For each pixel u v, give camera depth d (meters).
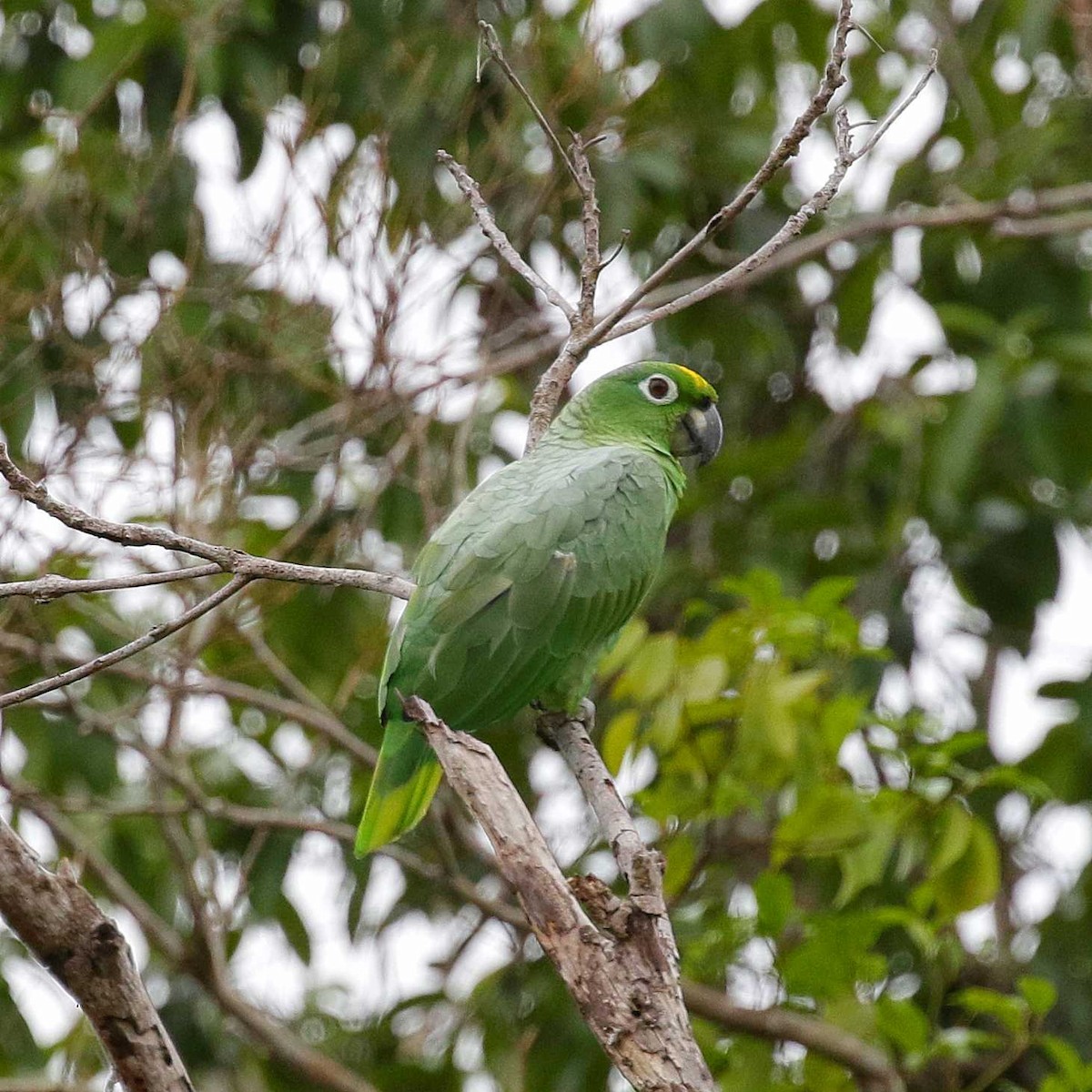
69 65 12.12
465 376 11.27
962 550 13.01
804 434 13.67
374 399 10.88
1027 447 12.12
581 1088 11.66
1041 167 14.34
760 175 6.95
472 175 11.40
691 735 9.90
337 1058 12.98
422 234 10.53
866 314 13.68
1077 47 13.68
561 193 11.62
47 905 5.54
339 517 12.21
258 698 11.33
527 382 13.45
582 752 7.65
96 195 11.27
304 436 12.12
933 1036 10.27
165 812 11.27
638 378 9.61
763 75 13.91
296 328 10.84
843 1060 10.11
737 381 14.13
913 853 9.70
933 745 9.93
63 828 11.48
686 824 10.04
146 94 11.91
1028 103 14.55
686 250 7.19
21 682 12.45
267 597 11.08
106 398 10.46
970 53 14.21
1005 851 13.21
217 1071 12.32
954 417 12.20
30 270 11.53
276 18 12.09
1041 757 12.89
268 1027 11.71
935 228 13.52
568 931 5.45
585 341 7.59
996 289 13.70
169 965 12.30
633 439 9.51
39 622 11.17
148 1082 5.69
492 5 11.94
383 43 11.52
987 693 14.19
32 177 11.68
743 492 13.45
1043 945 12.59
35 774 12.37
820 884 12.59
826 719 9.80
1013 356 12.27
